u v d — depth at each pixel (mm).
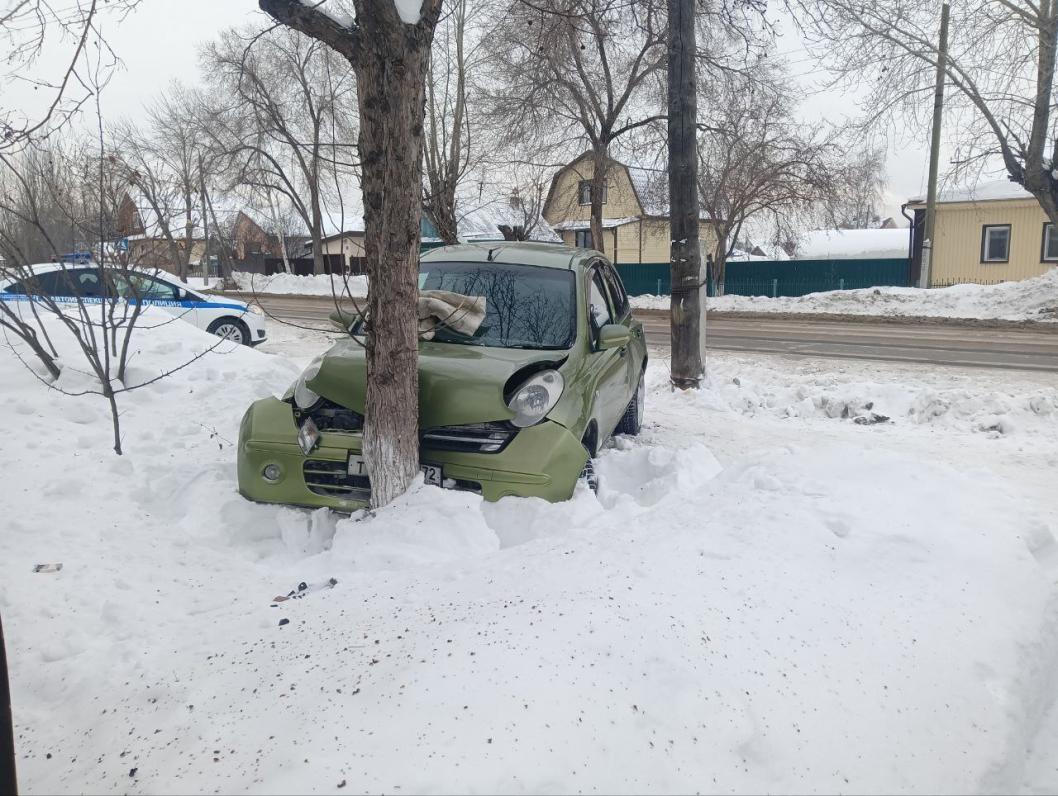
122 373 7031
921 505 4332
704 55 16094
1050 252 30938
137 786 2479
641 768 2389
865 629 3178
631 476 5922
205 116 27219
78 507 4938
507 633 2980
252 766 2428
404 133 4387
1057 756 2988
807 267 35531
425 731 2432
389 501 4742
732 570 3510
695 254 10102
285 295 35875
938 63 18453
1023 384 11203
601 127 23656
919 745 2725
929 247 28906
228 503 5172
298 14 4168
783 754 2541
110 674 3248
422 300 5723
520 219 27922
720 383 10594
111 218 6398
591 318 6289
